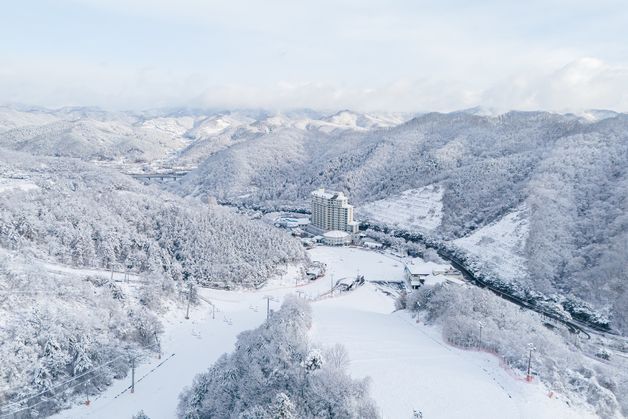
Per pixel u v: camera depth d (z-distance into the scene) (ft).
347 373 269.23
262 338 301.84
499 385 271.49
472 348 336.08
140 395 306.96
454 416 232.94
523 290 632.79
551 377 284.61
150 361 357.20
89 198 640.58
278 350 261.44
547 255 655.35
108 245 541.75
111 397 303.07
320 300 572.92
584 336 495.00
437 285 469.57
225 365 285.23
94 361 323.37
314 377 234.17
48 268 443.32
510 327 367.45
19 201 549.54
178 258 615.16
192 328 433.07
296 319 355.15
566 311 568.82
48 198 588.09
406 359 305.73
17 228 489.67
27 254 443.32
